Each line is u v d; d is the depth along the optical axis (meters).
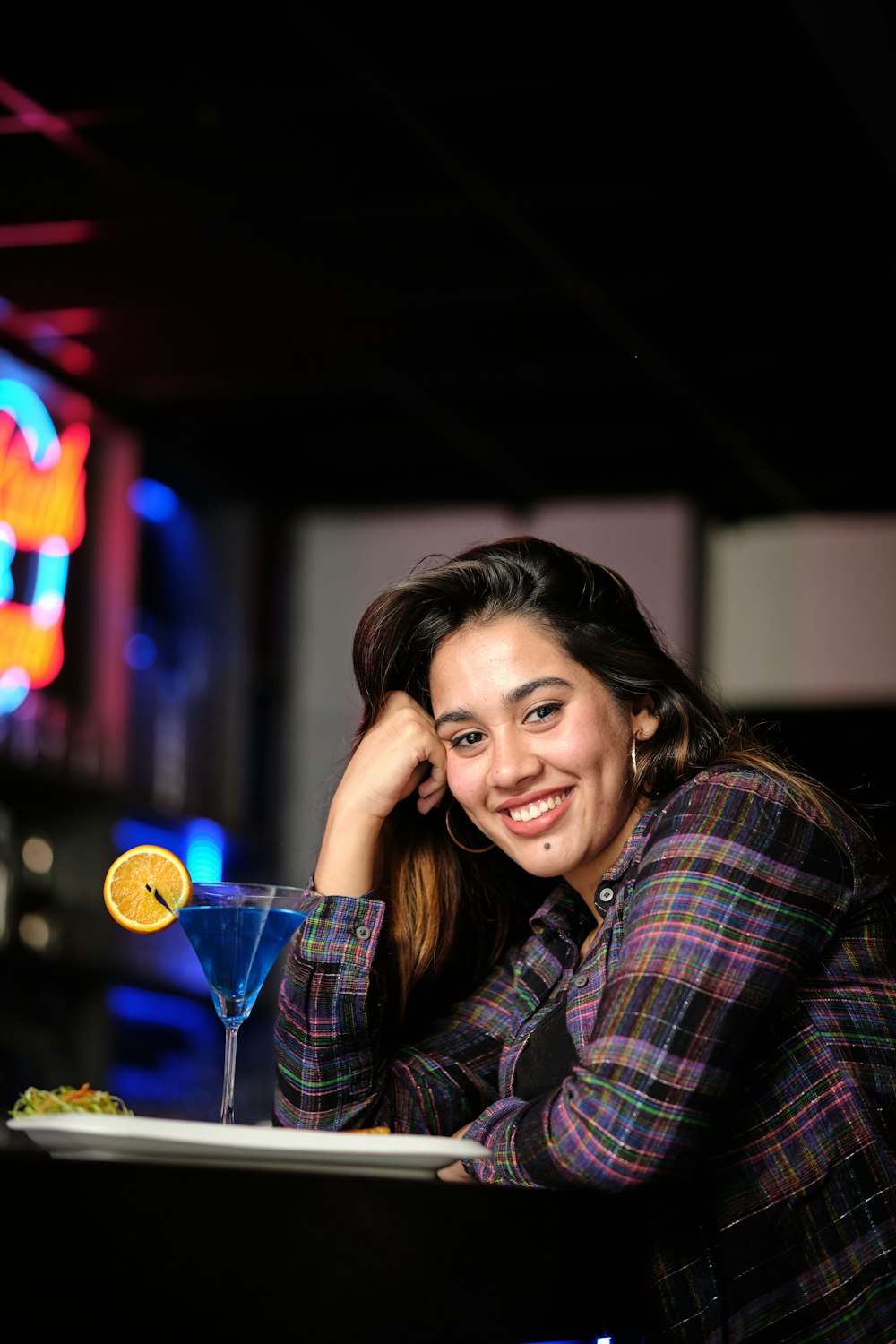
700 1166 1.45
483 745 1.66
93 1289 0.92
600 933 1.61
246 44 4.03
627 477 6.48
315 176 4.62
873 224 4.43
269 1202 1.01
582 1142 1.32
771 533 6.70
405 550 7.04
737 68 3.82
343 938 1.67
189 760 6.48
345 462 6.58
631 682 1.64
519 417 6.01
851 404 5.61
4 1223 0.89
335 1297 1.04
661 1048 1.36
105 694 6.05
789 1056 1.46
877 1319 1.38
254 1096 6.46
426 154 4.45
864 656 6.48
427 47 3.96
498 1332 1.15
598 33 3.78
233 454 6.55
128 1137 1.11
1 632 5.49
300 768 6.92
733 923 1.42
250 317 5.43
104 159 4.60
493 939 1.87
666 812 1.54
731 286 4.89
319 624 7.08
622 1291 1.33
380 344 5.55
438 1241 1.11
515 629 1.63
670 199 4.48
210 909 1.44
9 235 5.02
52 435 5.84
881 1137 1.44
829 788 1.71
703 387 5.59
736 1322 1.41
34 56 4.15
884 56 3.89
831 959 1.50
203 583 6.76
